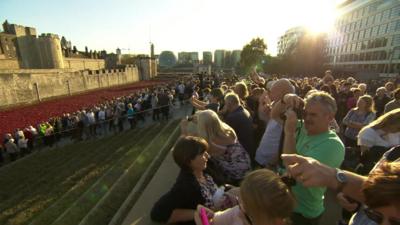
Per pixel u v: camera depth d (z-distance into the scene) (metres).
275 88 4.57
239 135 4.39
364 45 77.06
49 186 10.18
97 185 7.05
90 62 81.00
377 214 1.36
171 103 20.11
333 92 9.92
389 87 9.93
